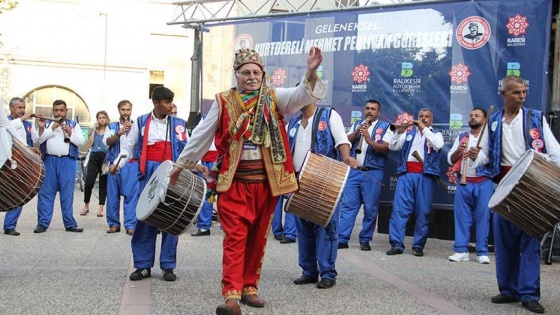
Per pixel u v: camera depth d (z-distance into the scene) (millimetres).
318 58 4035
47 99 20703
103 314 4344
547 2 7922
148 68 21141
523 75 8055
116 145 8602
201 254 7004
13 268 5906
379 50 8992
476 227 7133
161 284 5340
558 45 7688
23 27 20328
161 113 5809
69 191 8570
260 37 10039
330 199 4957
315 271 5547
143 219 5012
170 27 21203
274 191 4348
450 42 8508
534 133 5082
